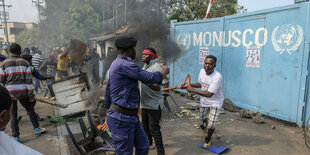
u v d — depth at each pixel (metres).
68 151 3.33
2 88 0.90
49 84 6.38
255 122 4.62
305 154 3.24
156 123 2.96
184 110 5.34
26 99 3.76
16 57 3.59
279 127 4.35
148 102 2.88
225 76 5.86
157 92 2.90
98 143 3.48
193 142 3.68
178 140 3.77
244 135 3.97
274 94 4.69
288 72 4.39
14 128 3.58
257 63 5.00
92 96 5.05
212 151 3.32
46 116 5.04
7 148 0.78
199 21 6.48
